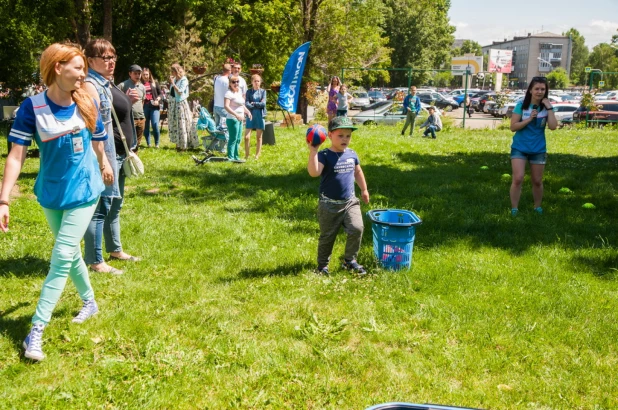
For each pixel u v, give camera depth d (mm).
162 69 27344
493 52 79500
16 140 3580
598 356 3840
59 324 4125
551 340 4031
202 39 29828
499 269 5426
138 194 8656
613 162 12656
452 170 11141
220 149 12523
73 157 3717
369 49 33812
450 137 18844
